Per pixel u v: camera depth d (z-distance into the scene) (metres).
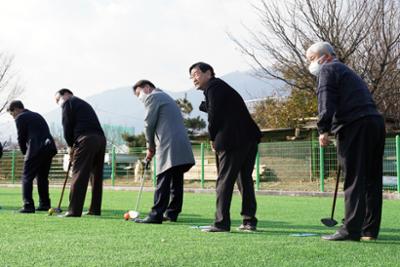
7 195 11.17
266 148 14.10
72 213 5.82
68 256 2.99
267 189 13.03
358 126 3.75
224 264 2.78
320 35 13.80
